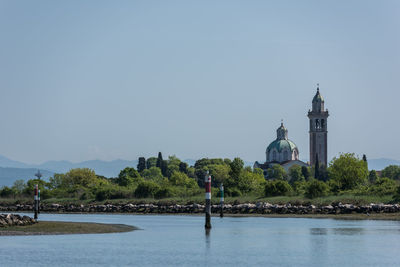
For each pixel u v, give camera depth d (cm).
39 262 4697
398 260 4859
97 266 4538
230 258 4959
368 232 7119
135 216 11462
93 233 6981
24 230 7006
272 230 7481
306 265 4622
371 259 4906
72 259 4847
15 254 5088
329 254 5197
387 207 10406
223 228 7881
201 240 6284
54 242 5991
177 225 8500
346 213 10462
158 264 4644
